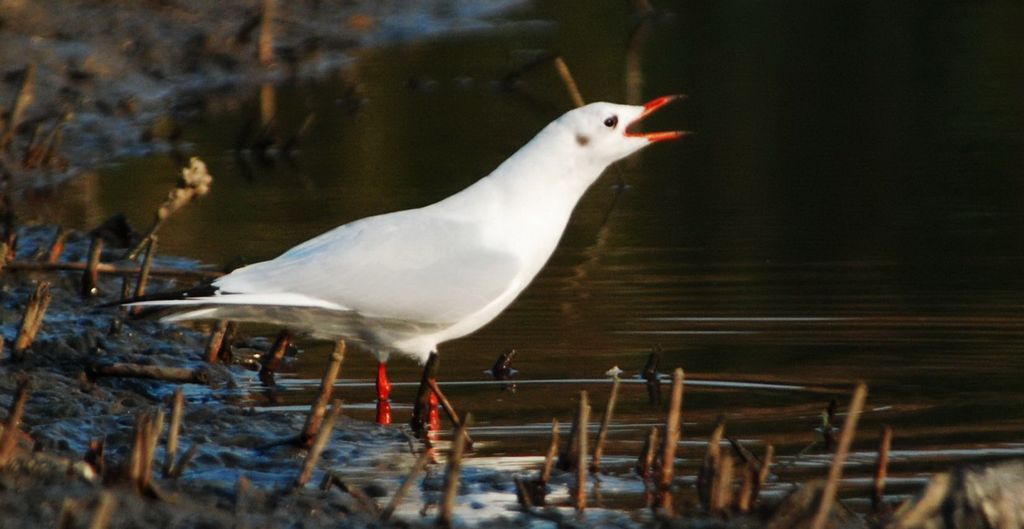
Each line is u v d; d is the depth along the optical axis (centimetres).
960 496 784
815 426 1009
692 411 1050
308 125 2122
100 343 1216
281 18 2934
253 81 2586
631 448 973
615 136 1084
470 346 1226
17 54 2342
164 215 1481
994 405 1043
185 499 793
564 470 928
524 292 1379
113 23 2561
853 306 1305
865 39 2814
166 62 2534
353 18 3047
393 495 884
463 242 1048
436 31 3078
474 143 2105
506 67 2678
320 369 1197
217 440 995
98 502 739
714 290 1368
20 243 1567
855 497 866
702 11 3216
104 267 1380
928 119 2172
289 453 970
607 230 1633
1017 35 2780
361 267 1030
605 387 1116
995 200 1712
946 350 1176
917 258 1463
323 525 778
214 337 1209
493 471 930
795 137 2089
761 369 1145
